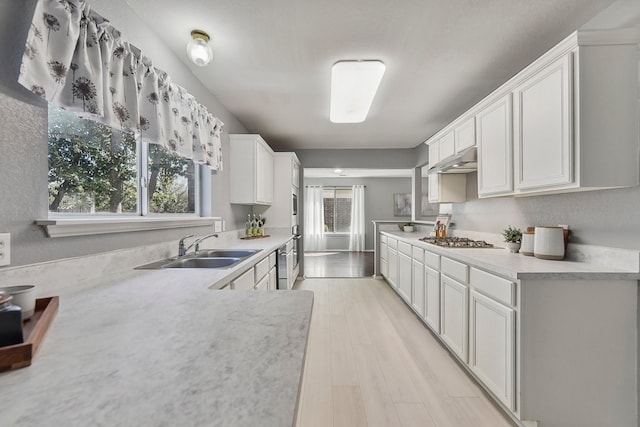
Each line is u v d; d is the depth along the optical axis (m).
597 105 1.50
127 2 1.62
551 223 2.04
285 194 4.37
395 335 2.74
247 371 0.58
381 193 8.95
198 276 1.45
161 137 1.77
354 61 2.22
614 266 1.58
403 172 7.82
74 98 1.19
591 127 1.50
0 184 1.00
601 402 1.49
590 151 1.50
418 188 5.18
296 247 4.82
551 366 1.50
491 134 2.25
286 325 0.82
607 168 1.50
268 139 4.64
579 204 1.82
